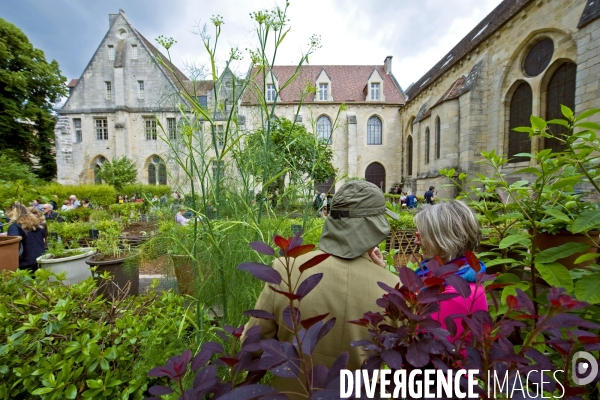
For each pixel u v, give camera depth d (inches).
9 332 66.5
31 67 860.0
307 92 85.5
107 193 641.6
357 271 40.6
